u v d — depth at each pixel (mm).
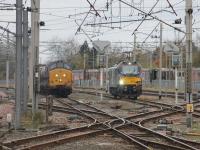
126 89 61844
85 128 27938
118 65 63719
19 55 26984
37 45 34562
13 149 19797
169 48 49469
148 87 114062
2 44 92938
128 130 27828
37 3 35781
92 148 20469
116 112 41531
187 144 21188
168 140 22703
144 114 38000
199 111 41750
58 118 34562
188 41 28969
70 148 20438
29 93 48844
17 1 26875
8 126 28016
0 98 57156
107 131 26641
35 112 32969
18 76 27062
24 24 35469
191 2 28938
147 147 19625
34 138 22922
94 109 44562
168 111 42188
